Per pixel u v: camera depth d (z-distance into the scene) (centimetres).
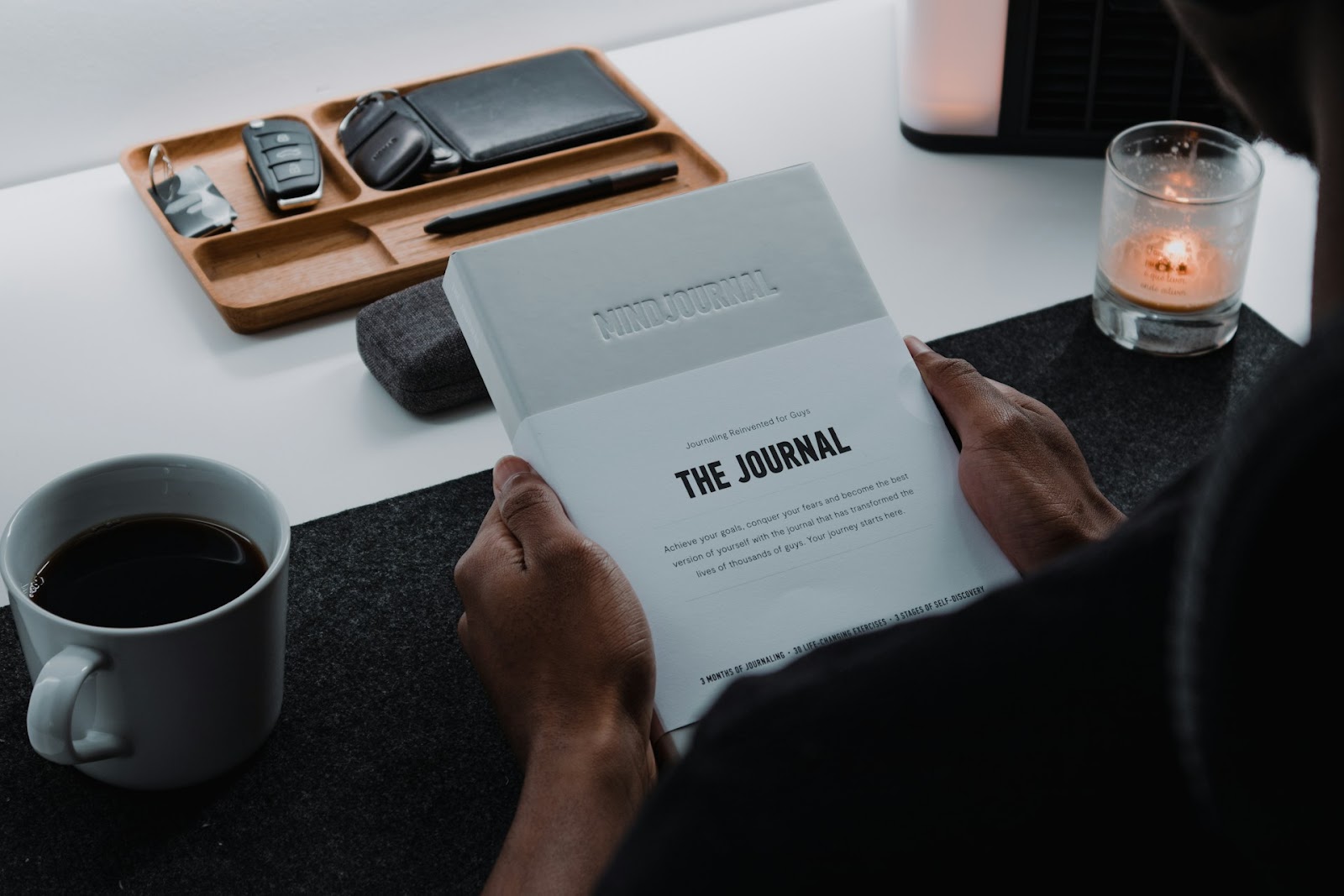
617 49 104
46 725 41
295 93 95
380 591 57
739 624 42
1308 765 14
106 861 46
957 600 43
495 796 49
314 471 65
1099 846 18
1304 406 13
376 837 47
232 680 46
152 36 88
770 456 45
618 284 48
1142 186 73
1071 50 83
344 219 80
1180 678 14
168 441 67
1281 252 79
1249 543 13
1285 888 15
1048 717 19
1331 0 16
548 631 41
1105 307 71
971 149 89
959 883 19
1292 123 19
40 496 48
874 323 49
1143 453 63
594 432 45
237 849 47
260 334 75
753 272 49
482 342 47
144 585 47
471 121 87
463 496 63
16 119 87
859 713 20
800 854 19
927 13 83
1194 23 18
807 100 95
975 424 45
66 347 73
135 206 86
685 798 20
